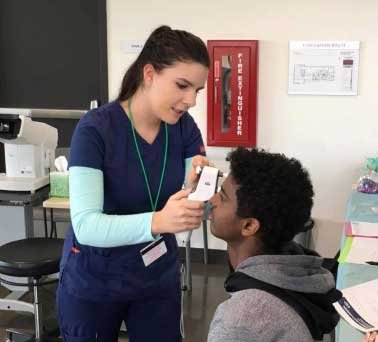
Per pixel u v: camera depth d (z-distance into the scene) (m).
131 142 1.59
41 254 2.54
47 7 4.01
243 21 3.71
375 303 1.49
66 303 1.66
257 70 3.73
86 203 1.44
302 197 1.08
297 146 3.80
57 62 4.07
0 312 3.18
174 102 1.47
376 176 3.03
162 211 1.36
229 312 0.98
